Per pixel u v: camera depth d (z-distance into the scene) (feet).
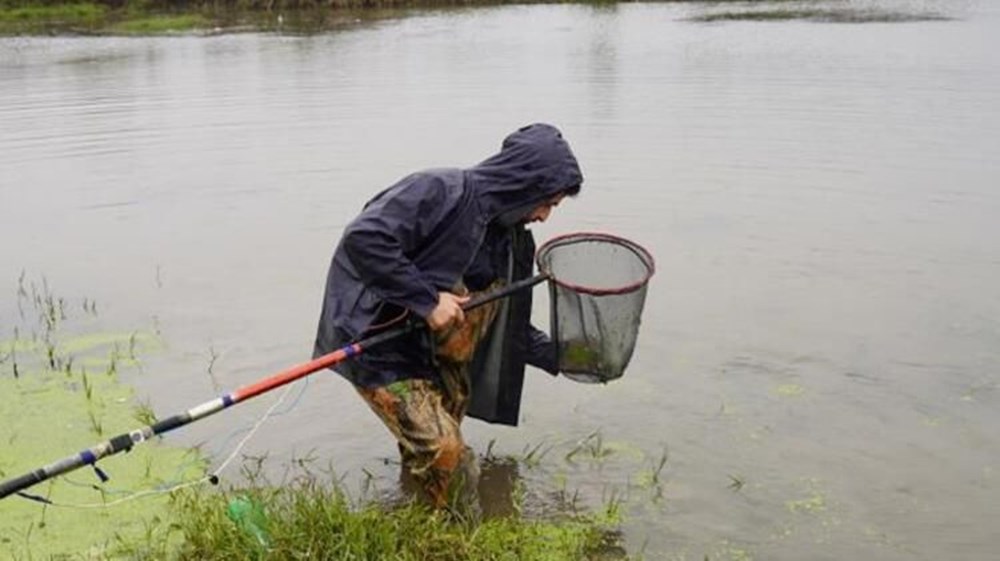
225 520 13.43
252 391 12.42
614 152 33.22
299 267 24.02
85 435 16.39
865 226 25.77
